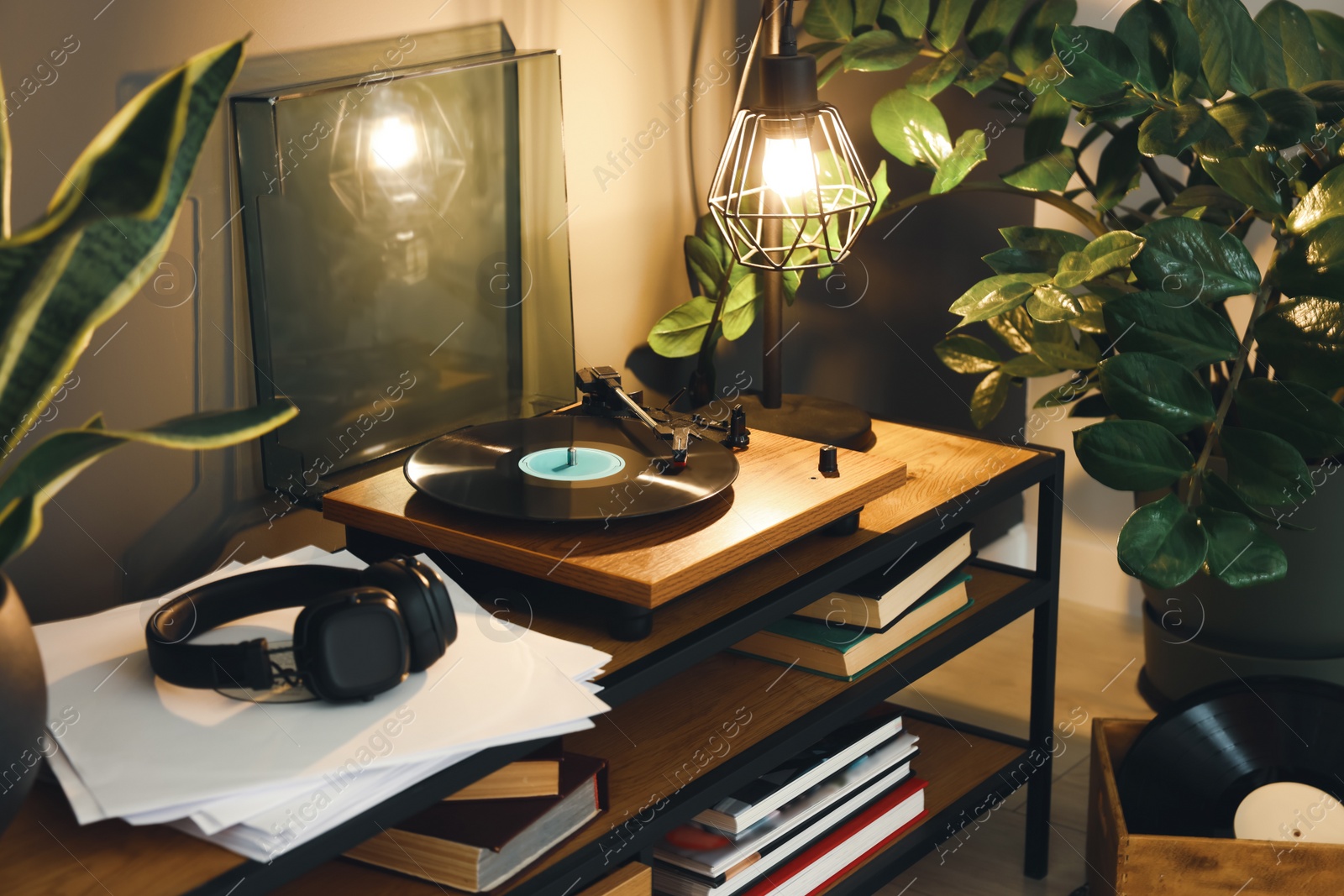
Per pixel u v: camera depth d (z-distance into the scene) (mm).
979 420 1563
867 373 1864
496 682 759
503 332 1259
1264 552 1094
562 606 940
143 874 620
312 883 800
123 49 926
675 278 1531
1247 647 1579
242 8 999
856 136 1758
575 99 1333
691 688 1086
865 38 1478
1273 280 1170
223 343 1033
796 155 1179
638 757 969
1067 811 1462
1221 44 1237
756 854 1023
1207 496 1125
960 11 1528
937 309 1979
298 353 1059
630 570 853
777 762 983
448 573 984
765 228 1260
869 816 1126
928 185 1863
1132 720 1293
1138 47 1215
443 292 1182
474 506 898
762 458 1084
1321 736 1204
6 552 519
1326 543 1468
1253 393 1168
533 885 799
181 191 573
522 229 1255
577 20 1314
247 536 1087
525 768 813
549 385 1330
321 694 706
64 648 785
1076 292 1425
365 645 704
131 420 982
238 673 698
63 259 529
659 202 1479
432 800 690
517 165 1230
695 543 899
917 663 1120
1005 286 1274
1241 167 1189
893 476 1047
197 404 1024
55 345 570
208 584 807
